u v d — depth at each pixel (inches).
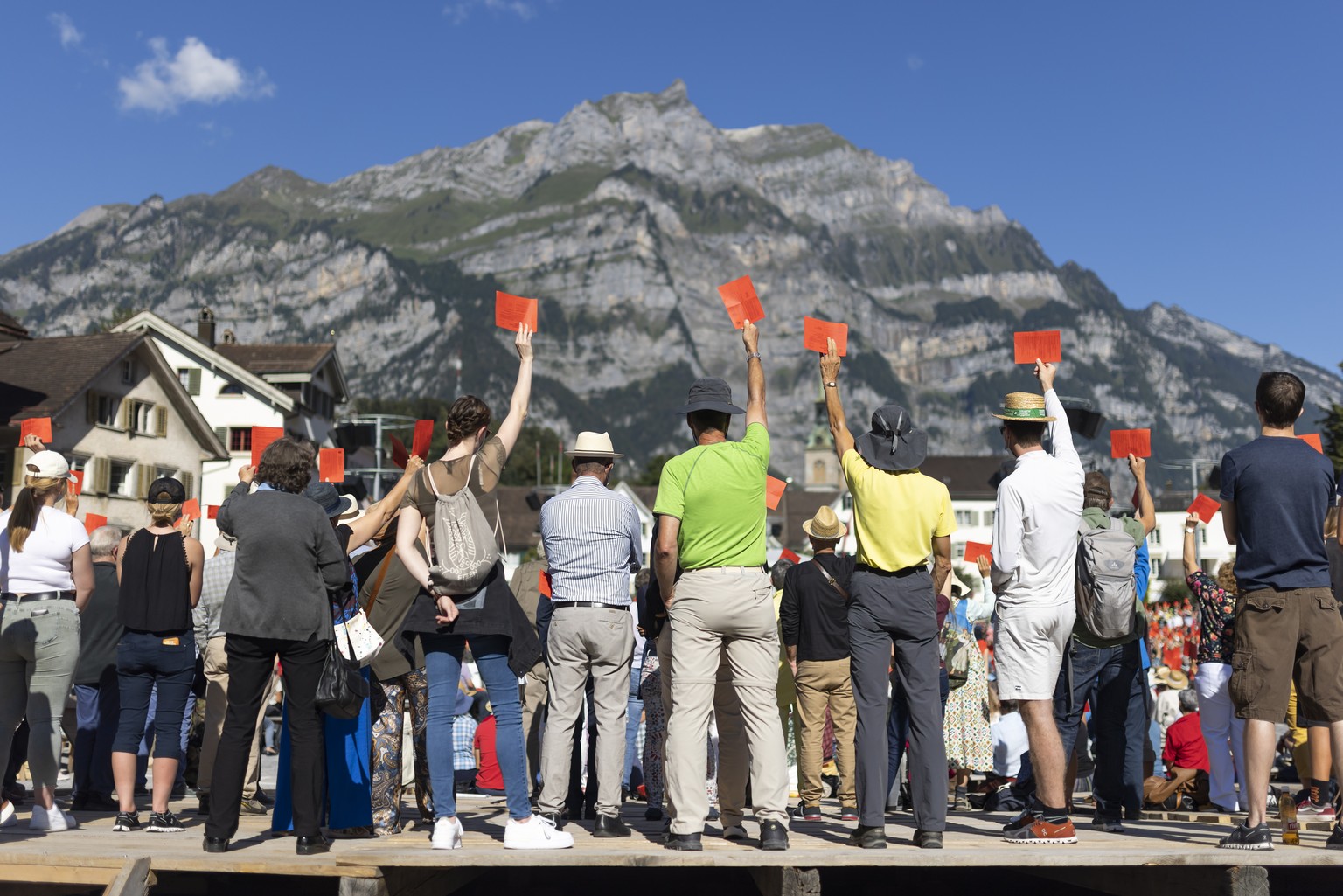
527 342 273.1
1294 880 278.5
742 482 251.3
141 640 288.0
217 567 340.2
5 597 286.0
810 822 337.7
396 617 296.7
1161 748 518.0
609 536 265.0
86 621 350.3
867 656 255.3
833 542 368.5
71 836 276.4
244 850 251.0
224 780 247.1
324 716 269.4
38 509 288.7
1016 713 430.0
